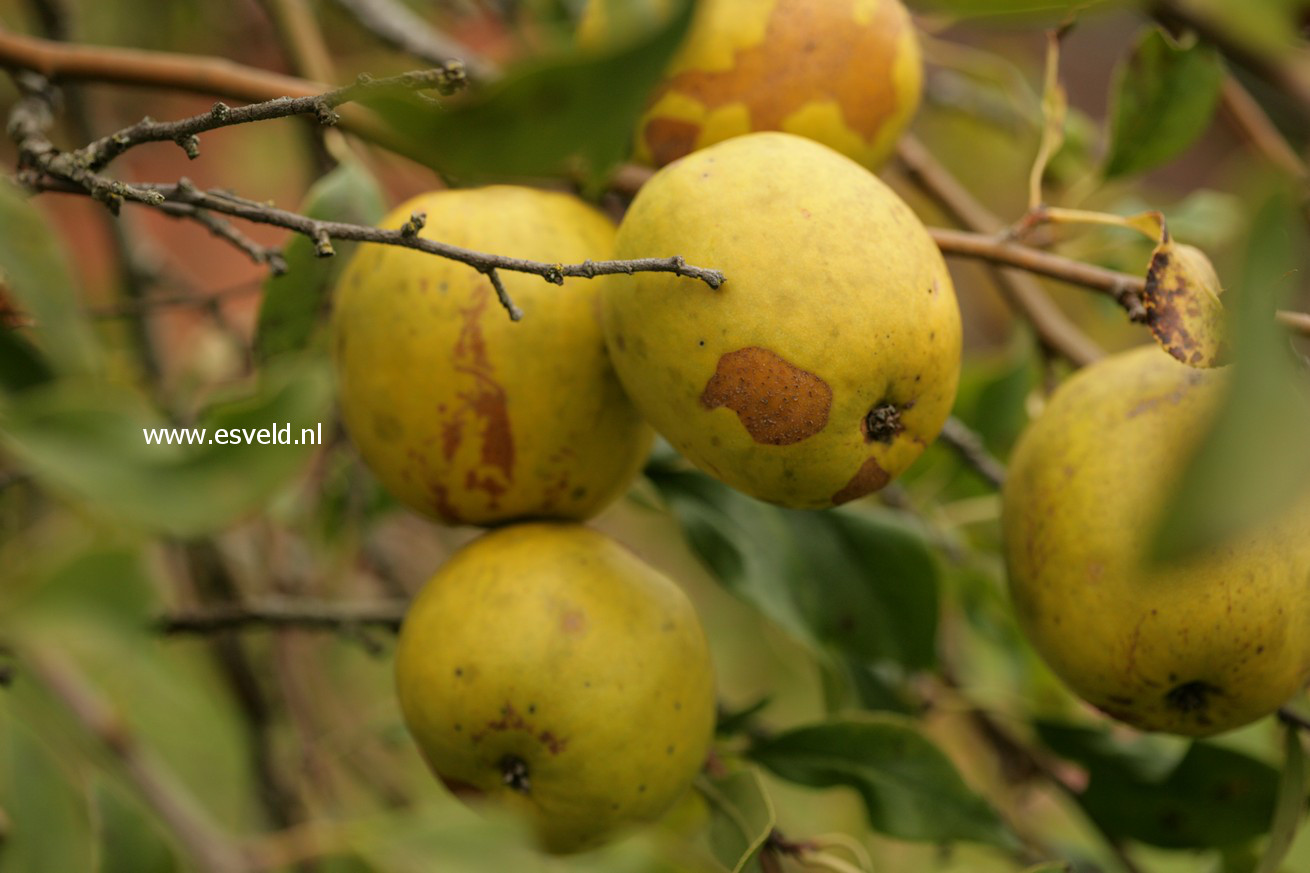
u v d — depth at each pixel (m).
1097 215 0.49
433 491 0.50
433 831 0.46
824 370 0.46
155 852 0.48
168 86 0.51
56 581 0.42
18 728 0.47
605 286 0.48
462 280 0.49
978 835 0.51
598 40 0.50
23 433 0.42
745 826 0.50
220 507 0.42
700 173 0.47
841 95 0.50
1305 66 0.49
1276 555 0.48
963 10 0.44
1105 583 0.48
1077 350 0.55
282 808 0.59
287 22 0.56
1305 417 0.33
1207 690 0.49
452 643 0.49
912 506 0.58
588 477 0.50
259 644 0.65
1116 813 0.55
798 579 0.54
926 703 0.56
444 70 0.43
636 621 0.49
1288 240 0.39
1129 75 0.53
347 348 0.50
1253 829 0.53
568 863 0.48
